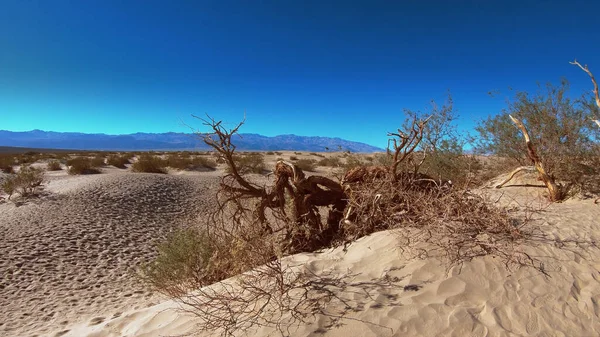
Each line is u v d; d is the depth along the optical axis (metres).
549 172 8.95
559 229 5.26
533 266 4.19
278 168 6.21
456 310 3.61
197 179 19.72
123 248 9.84
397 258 4.56
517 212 6.04
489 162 11.73
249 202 7.04
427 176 6.70
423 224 5.16
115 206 13.42
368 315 3.64
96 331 4.76
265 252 5.32
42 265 8.36
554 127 9.29
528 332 3.36
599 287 3.88
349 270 4.54
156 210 13.75
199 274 6.29
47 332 5.43
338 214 6.36
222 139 5.51
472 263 4.26
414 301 3.78
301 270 4.65
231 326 3.92
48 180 19.31
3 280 7.52
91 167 25.36
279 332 3.61
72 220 11.54
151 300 6.61
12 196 15.07
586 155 9.03
